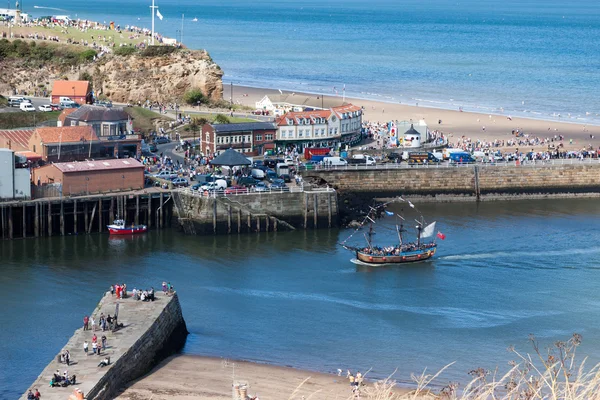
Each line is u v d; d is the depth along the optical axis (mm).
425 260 172125
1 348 127000
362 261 171000
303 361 123938
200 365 121812
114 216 191125
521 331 135500
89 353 112750
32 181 193625
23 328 134875
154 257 173625
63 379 104125
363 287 156875
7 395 111438
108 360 110312
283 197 194250
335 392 111375
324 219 196000
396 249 171375
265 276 163000
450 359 124688
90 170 191000
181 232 191625
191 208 191125
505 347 129000
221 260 172500
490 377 115625
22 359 123250
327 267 168750
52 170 190000
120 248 179000
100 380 105562
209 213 189750
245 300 150000
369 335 134375
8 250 176125
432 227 174500
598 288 156500
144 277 161000
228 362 123000
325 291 155000
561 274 164625
